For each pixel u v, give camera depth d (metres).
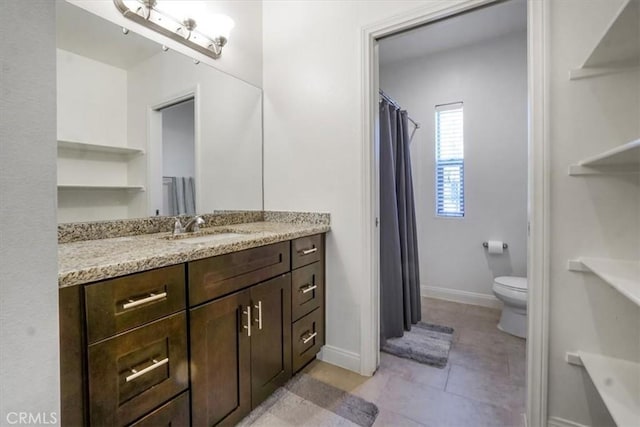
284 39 2.05
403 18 1.62
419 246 3.09
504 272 2.74
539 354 1.30
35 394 0.50
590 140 1.21
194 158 1.78
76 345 0.81
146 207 1.57
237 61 1.99
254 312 1.38
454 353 2.01
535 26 1.28
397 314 2.22
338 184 1.85
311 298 1.78
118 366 0.90
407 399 1.55
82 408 0.82
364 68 1.74
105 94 1.41
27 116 0.48
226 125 1.94
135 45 1.50
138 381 0.94
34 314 0.50
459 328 2.38
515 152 2.66
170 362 1.04
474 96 2.79
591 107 1.20
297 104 2.00
